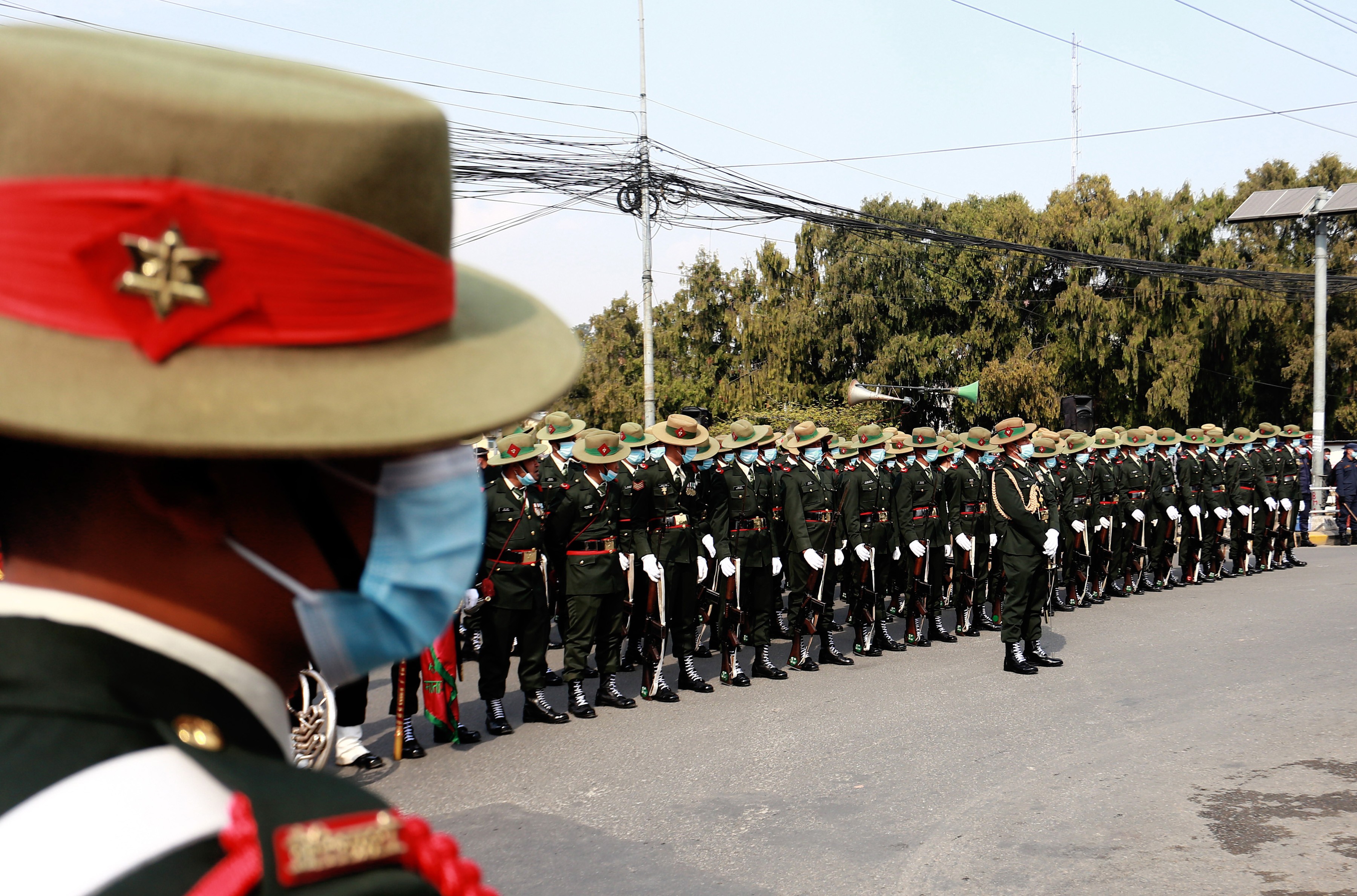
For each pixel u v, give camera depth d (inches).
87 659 24.1
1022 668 332.8
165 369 23.6
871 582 388.8
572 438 349.7
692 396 1332.4
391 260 26.4
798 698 308.2
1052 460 460.4
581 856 183.9
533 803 214.4
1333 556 674.8
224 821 22.2
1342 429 1381.6
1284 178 1395.2
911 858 180.9
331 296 25.2
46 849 20.4
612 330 1592.0
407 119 26.5
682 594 327.0
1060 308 1162.6
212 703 25.7
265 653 28.4
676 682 342.3
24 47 23.5
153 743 23.7
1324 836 186.7
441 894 23.5
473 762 246.2
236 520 26.5
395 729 273.9
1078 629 412.8
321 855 21.8
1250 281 1108.5
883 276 1175.0
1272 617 424.8
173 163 23.4
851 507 377.1
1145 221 1170.6
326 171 24.8
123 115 23.1
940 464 431.5
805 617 358.0
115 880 20.1
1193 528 549.0
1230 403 1306.6
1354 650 349.7
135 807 21.5
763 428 427.2
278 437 24.1
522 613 278.4
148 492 25.2
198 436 23.3
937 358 1163.3
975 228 1207.6
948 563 431.5
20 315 23.3
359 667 31.4
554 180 499.8
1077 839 188.4
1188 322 1173.1
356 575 29.3
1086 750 243.1
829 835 192.1
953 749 246.7
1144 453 532.4
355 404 25.3
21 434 22.6
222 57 26.8
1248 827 192.2
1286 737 249.3
